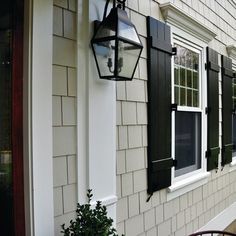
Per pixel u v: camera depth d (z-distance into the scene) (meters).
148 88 2.86
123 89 2.58
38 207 1.84
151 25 2.88
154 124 2.90
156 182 2.91
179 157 3.48
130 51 2.17
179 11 3.21
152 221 2.91
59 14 1.99
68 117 2.04
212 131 4.11
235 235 2.49
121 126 2.56
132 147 2.67
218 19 4.51
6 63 1.79
